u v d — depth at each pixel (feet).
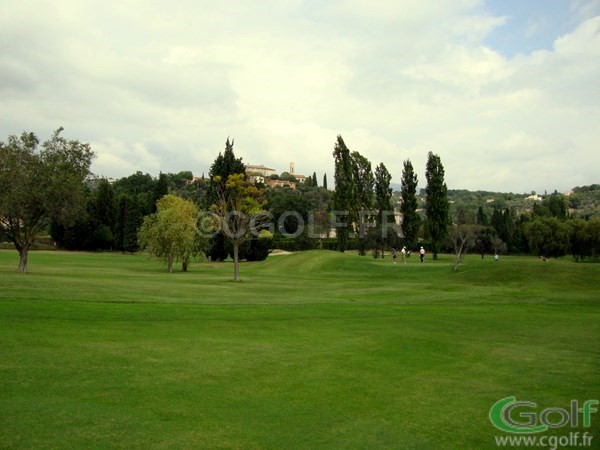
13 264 185.57
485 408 34.17
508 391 38.01
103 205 404.98
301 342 54.44
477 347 54.03
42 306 66.08
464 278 140.97
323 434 28.84
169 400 33.55
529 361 47.83
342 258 211.00
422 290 119.96
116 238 393.50
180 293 97.19
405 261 222.07
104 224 405.59
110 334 53.31
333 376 41.06
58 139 149.18
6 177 134.00
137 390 35.32
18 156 138.92
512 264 145.48
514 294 109.60
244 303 85.76
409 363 46.14
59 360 41.73
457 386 39.09
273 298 96.73
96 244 404.77
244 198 161.58
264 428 29.37
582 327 68.13
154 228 200.54
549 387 39.17
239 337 55.77
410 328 65.10
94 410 31.07
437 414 32.76
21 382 35.65
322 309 81.10
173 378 38.55
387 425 30.58
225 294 101.35
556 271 132.98
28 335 49.98
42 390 34.27
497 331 64.44
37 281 95.09
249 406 33.09
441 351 51.62
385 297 104.12
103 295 82.74
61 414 30.17
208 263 266.16
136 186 594.65
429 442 28.25
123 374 38.91
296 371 42.22
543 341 58.18
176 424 29.40
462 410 33.65
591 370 44.47
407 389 38.01
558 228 317.42
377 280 155.22
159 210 216.54
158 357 44.68
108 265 224.53
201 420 30.19
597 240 300.40
